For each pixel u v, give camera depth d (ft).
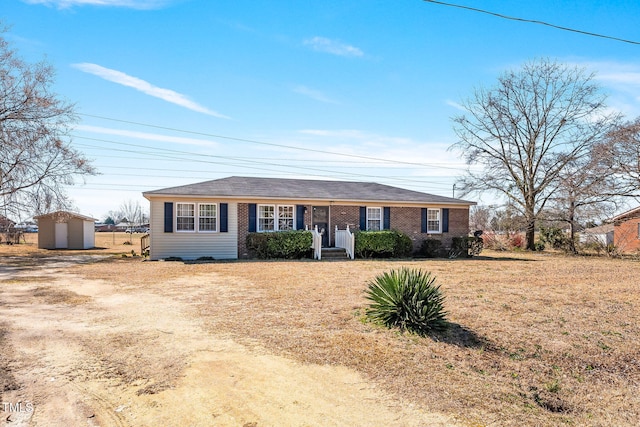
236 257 63.41
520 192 102.68
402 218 72.79
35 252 82.84
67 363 17.58
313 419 13.33
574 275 48.67
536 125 98.22
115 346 19.86
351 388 15.84
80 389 15.11
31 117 70.64
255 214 64.64
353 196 70.49
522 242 107.76
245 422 13.01
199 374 16.72
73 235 95.61
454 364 18.89
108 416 13.21
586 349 21.56
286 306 28.60
